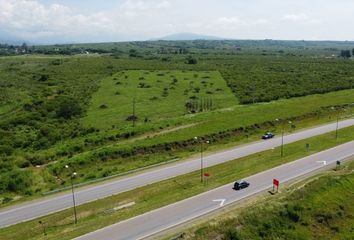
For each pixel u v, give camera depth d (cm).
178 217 6078
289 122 11862
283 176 7656
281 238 5612
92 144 9862
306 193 6538
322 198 6462
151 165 8619
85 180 7888
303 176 7638
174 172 8125
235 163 8506
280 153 9069
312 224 5947
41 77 19812
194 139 9981
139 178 7888
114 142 10044
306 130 11094
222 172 8012
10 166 8531
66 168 8338
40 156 9050
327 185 6812
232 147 9706
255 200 6550
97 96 15462
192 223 5862
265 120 11719
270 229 5700
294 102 14112
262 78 19212
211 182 7475
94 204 6781
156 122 11400
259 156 8912
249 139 10394
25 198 7225
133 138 10306
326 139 10119
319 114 12838
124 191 7275
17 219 6369
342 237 5794
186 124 11294
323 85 17150
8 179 7681
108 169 8381
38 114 12938
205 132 10469
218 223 5638
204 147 9756
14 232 5928
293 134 10706
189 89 16462
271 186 7169
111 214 6338
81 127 11600
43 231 5912
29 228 6034
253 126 11256
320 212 6153
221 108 13412
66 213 6500
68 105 13100
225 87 16975
